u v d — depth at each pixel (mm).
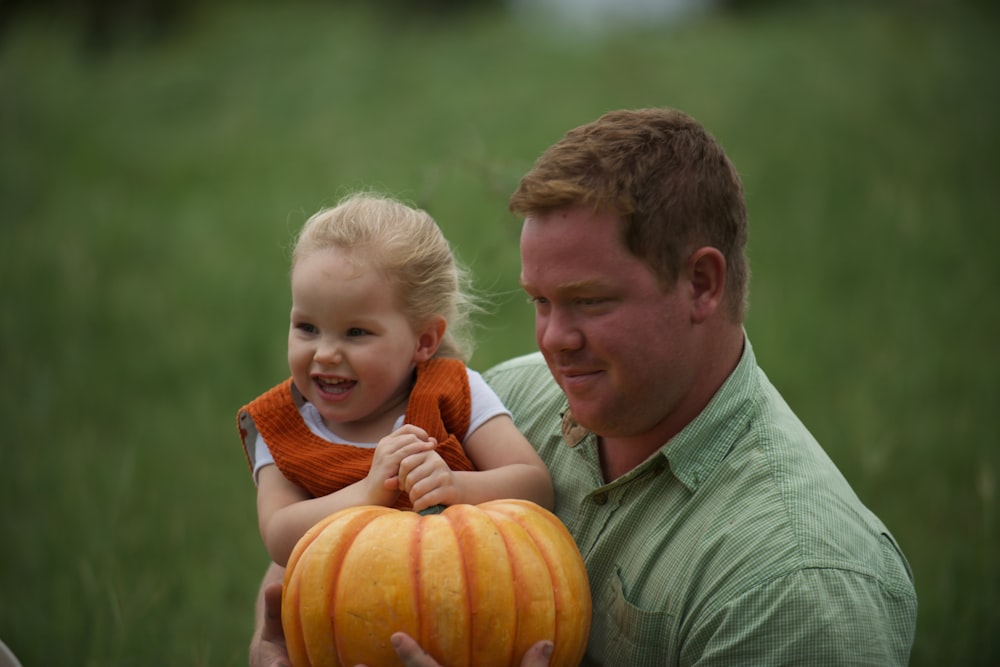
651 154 3359
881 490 7285
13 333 11031
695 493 3516
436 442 3779
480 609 3086
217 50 22422
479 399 4156
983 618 5832
